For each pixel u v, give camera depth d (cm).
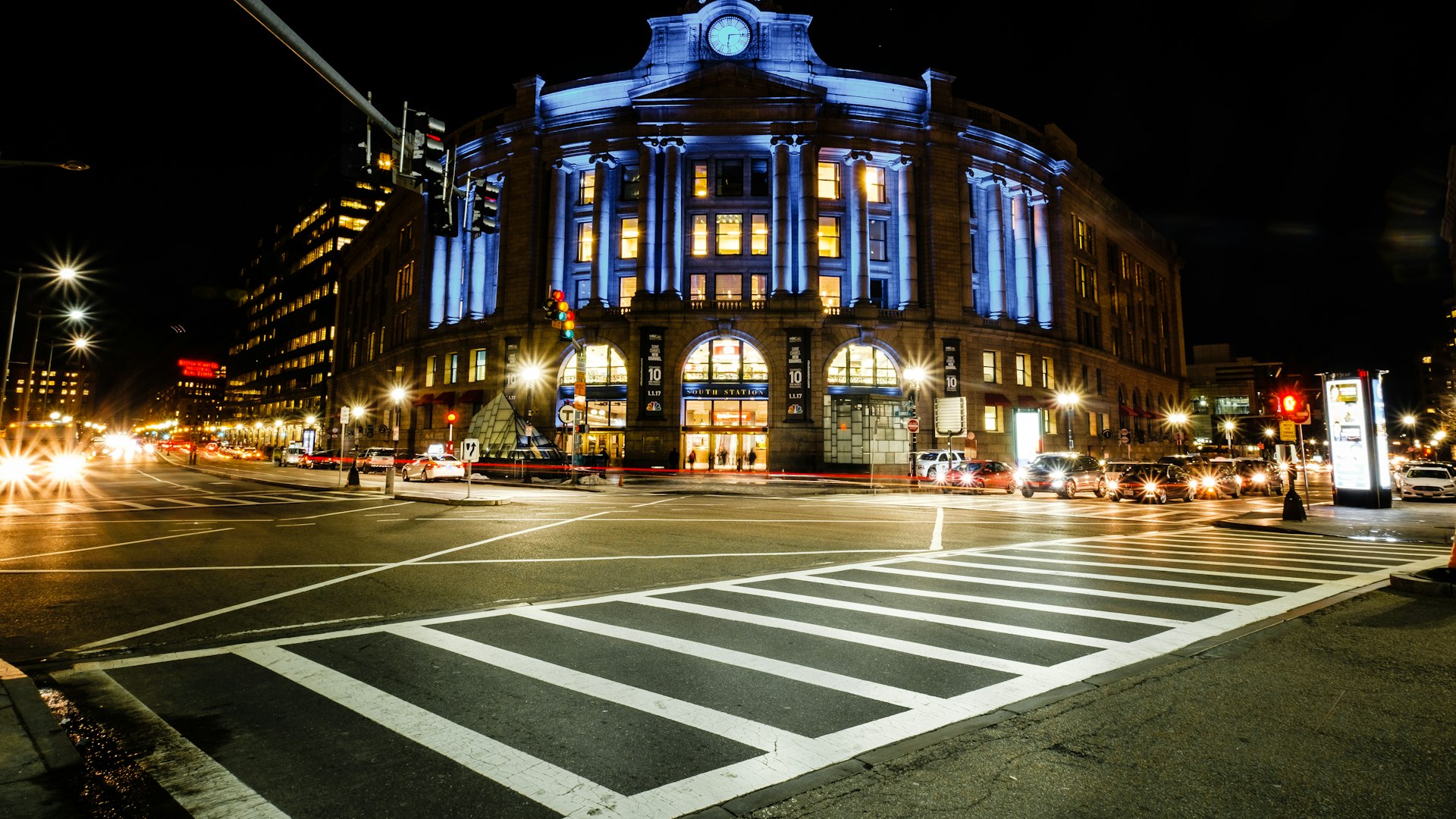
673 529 1495
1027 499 2689
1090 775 347
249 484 3105
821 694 469
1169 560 1076
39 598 770
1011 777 345
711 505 2169
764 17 4356
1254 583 874
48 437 6294
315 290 9675
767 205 4225
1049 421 4731
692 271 4200
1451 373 10706
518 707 442
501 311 4516
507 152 4600
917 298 4319
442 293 5103
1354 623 660
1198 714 429
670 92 4225
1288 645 587
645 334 4022
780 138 4125
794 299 4041
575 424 3092
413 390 5100
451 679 498
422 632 629
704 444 4097
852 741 390
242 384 12594
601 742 388
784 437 3938
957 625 659
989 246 4659
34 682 469
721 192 4294
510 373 4319
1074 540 1351
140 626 650
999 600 773
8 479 3484
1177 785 336
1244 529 1574
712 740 391
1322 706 442
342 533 1375
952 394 4156
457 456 3656
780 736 396
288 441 8069
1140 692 472
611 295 4288
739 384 4025
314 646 582
